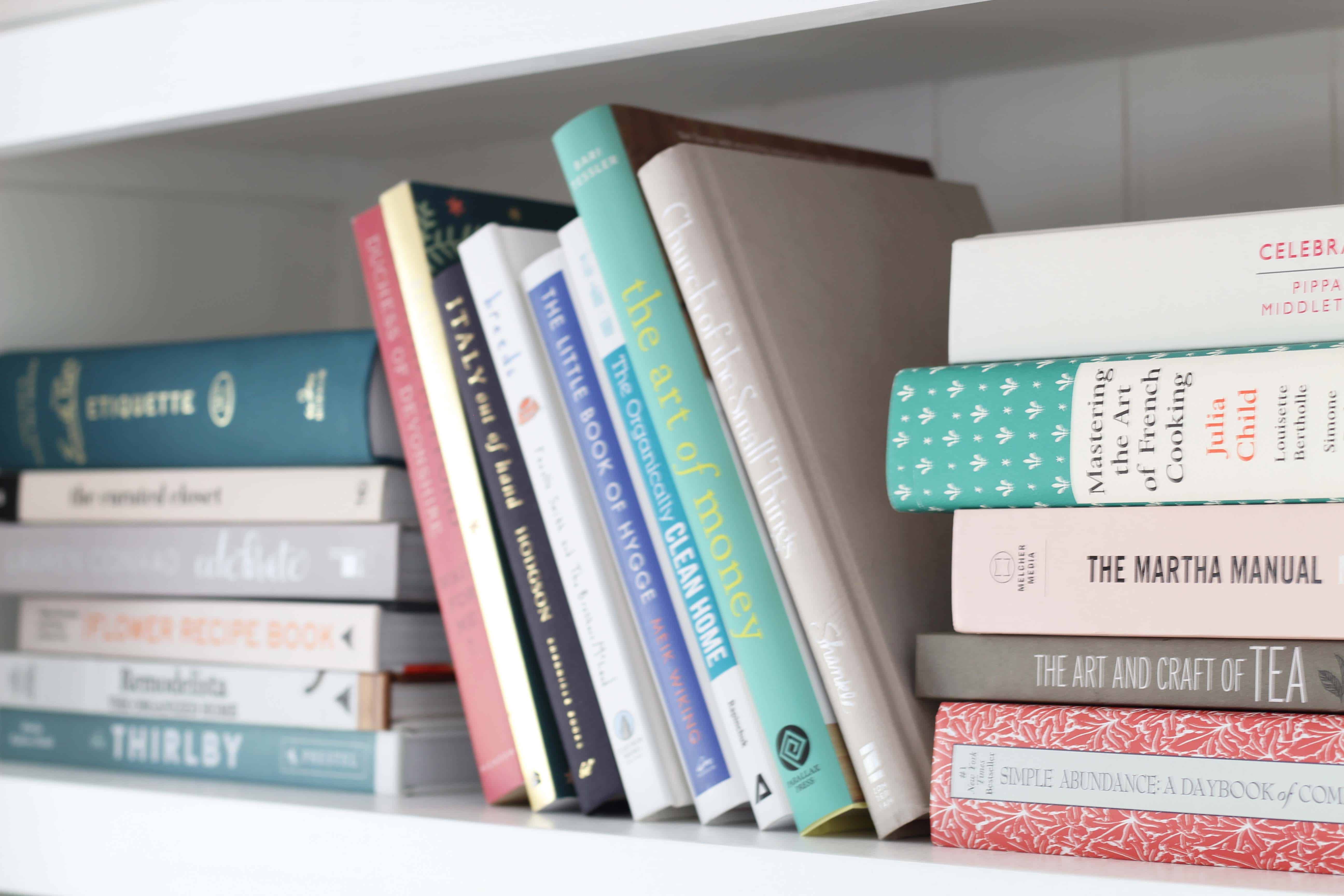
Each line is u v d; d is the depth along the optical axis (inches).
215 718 29.8
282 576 29.3
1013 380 20.4
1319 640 18.3
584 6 22.6
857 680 22.0
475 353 26.7
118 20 27.7
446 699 29.3
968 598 20.7
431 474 27.6
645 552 24.8
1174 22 28.5
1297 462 18.3
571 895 22.4
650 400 24.1
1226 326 19.4
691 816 25.2
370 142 38.9
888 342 25.4
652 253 24.0
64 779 29.2
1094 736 19.8
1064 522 20.1
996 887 18.7
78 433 32.7
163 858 26.9
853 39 29.5
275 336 30.9
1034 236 20.8
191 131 36.9
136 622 31.3
